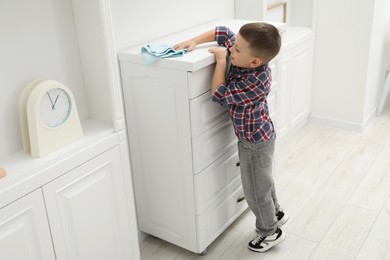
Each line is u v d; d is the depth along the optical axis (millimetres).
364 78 3047
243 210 2277
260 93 1763
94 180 1609
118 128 1660
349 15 2947
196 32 2158
